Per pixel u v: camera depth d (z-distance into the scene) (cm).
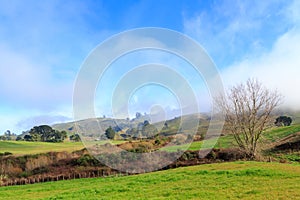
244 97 3562
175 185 1952
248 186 1736
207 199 1493
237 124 3534
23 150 4450
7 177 3306
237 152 3431
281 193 1495
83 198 1772
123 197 1711
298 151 3822
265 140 3703
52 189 2416
